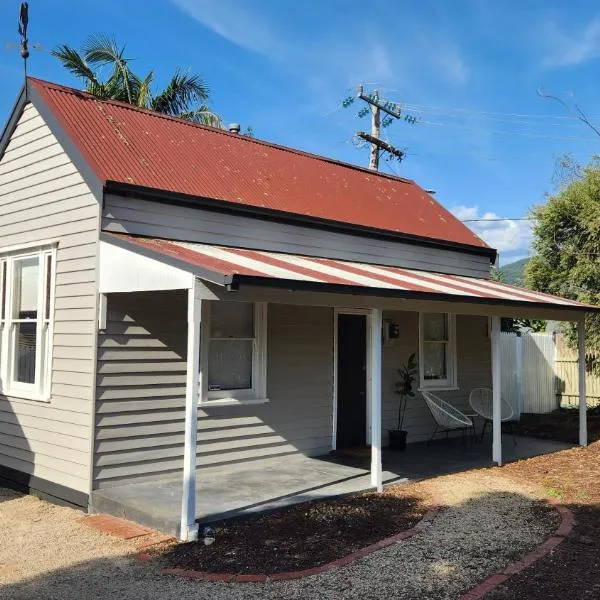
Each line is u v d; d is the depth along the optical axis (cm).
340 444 1227
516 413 1822
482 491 930
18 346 1052
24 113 1064
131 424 899
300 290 741
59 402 930
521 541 702
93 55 2091
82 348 893
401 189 1617
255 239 1054
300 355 1146
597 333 1794
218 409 1012
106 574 622
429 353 1434
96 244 880
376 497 891
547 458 1209
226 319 1043
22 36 1051
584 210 1820
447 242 1404
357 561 639
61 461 920
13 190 1074
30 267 1038
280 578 599
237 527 753
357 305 881
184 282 729
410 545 687
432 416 1409
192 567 632
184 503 714
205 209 986
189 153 1129
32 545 722
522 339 1894
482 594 556
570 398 1975
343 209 1251
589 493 923
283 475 994
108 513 826
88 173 905
